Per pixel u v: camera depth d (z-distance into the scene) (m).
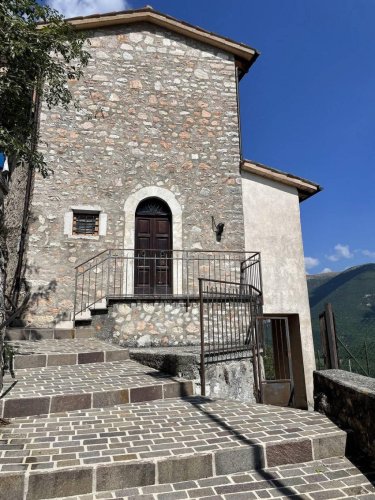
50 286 7.38
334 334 5.08
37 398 3.46
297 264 8.66
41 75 5.09
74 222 7.91
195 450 2.62
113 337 6.42
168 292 8.03
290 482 2.51
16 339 6.26
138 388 3.90
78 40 5.77
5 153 4.94
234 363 5.14
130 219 8.05
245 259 8.33
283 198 8.98
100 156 8.23
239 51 9.50
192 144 8.79
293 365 8.34
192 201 8.46
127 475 2.40
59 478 2.29
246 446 2.70
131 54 8.96
